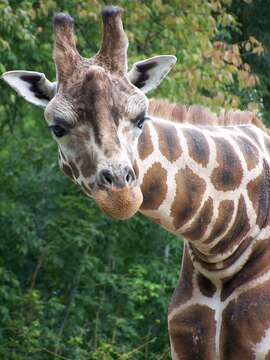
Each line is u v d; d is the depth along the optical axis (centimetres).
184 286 1154
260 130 1189
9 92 2095
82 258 2189
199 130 1098
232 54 1977
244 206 1101
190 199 1060
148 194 1038
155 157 1037
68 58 977
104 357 1948
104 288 2212
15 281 2142
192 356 1144
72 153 962
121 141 945
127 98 959
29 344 2039
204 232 1080
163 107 1105
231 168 1091
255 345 1092
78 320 2166
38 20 1970
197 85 1930
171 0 1953
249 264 1111
